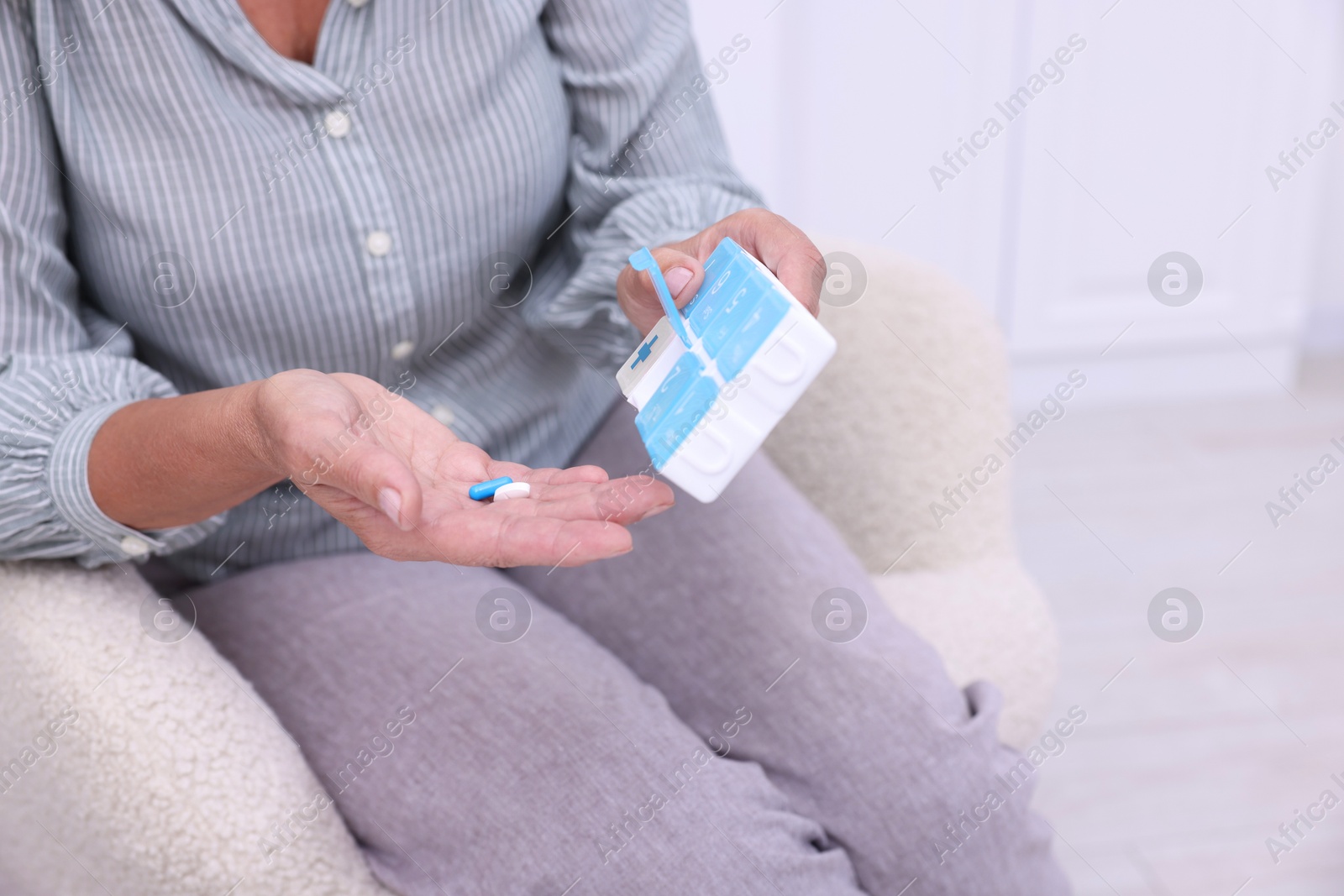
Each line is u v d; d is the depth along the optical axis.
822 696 0.66
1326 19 1.63
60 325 0.62
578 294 0.73
